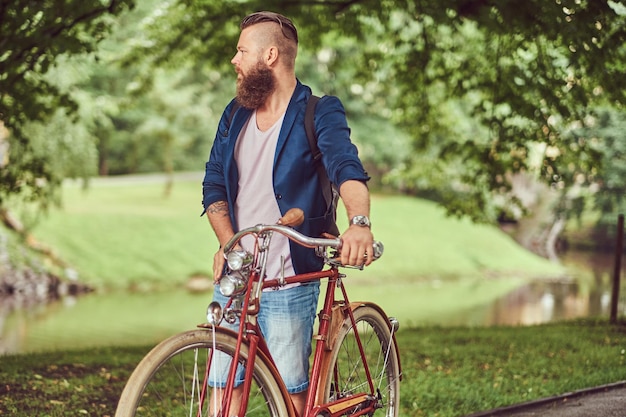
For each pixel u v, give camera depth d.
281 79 3.38
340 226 35.75
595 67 9.47
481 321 18.92
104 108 29.22
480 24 10.89
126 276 28.70
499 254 36.72
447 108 16.42
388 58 14.84
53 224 31.17
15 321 19.23
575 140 12.55
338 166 3.13
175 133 37.81
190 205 38.25
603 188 37.03
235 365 2.96
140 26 14.62
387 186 48.78
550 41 9.62
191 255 31.34
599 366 6.89
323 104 3.35
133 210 35.50
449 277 32.69
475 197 14.20
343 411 3.48
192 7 12.88
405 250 34.97
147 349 9.28
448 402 5.57
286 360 3.34
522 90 11.45
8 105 9.89
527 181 47.47
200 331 2.91
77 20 9.13
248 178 3.41
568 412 5.15
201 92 39.25
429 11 10.54
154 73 18.69
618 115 34.00
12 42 8.77
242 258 2.94
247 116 3.43
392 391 3.89
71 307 22.61
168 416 5.11
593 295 25.55
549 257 41.16
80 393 5.91
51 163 24.56
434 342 8.84
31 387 6.06
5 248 27.45
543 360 7.23
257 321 3.29
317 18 12.52
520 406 5.34
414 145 16.22
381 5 11.85
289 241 3.31
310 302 3.38
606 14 8.65
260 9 11.92
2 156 18.81
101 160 48.00
